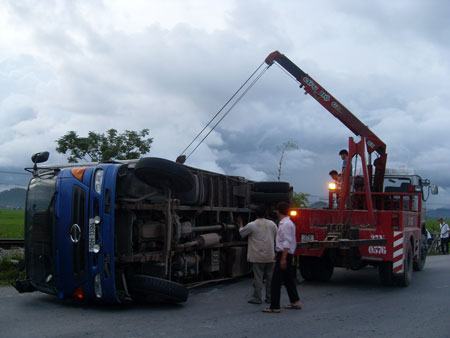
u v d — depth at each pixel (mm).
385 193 14195
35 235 9797
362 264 12648
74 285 9164
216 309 9367
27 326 7832
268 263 9867
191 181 10195
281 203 9336
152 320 8352
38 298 10117
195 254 11539
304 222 12633
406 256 12383
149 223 9844
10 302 9703
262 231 9844
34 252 9852
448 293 11539
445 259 21906
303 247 10383
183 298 9500
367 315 9039
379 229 12000
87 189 9117
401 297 10961
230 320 8453
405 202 14438
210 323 8211
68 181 9383
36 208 9867
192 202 11203
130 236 9273
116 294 8922
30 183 10188
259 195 14086
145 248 9781
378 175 14867
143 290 9180
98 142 21672
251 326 8047
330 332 7742
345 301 10438
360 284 12922
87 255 9016
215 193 12367
